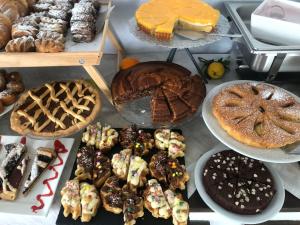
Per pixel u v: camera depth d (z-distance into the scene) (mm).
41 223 586
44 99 713
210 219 599
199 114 726
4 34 619
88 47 617
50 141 665
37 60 601
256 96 646
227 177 565
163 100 674
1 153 659
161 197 542
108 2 759
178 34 712
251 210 517
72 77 862
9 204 565
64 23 657
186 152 651
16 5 685
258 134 584
